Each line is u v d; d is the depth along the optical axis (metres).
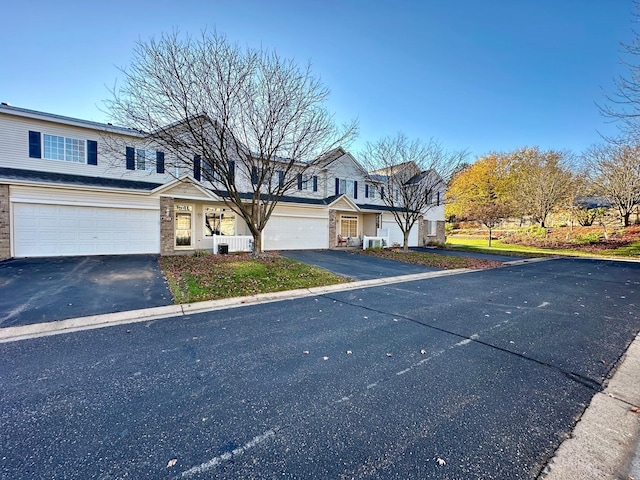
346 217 22.00
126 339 4.36
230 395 2.89
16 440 2.22
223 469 1.97
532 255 19.34
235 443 2.22
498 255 19.14
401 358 3.77
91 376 3.24
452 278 10.24
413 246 24.02
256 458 2.07
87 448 2.14
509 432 2.38
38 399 2.78
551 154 33.78
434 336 4.57
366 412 2.63
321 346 4.14
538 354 3.94
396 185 20.66
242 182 16.34
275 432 2.35
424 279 9.97
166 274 9.00
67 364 3.54
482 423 2.49
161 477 1.89
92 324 5.04
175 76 9.06
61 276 8.41
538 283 9.40
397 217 19.31
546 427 2.45
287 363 3.60
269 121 10.72
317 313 5.79
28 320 5.10
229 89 9.74
